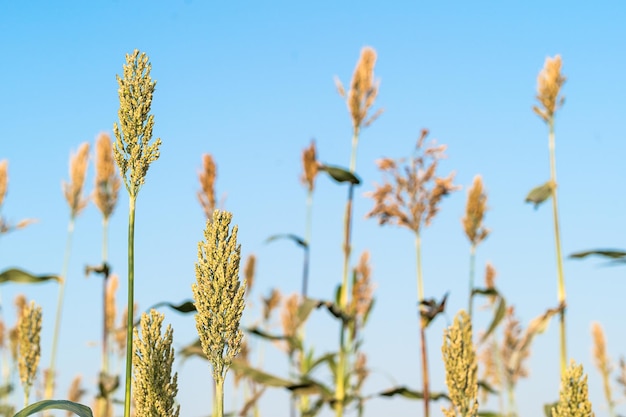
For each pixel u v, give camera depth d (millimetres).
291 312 14297
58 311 13781
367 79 12109
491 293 10992
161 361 4664
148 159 4488
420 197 10695
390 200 10711
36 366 7715
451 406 6684
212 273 4359
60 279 13477
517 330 14734
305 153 14023
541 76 10734
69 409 4684
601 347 15289
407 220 10664
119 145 4477
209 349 4332
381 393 11242
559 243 10109
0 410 13945
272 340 13375
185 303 6824
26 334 7734
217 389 4332
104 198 13875
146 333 4668
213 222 4402
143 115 4508
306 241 13750
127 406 4293
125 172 4484
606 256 9492
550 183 10297
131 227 4441
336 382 11695
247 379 14695
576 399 6191
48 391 13719
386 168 10719
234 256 4379
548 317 9828
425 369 10320
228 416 14125
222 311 4352
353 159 12094
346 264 12031
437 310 10156
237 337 4375
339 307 11914
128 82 4516
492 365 15219
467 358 6715
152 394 4605
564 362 9633
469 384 6680
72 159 14391
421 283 10586
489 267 14680
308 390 11562
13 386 14156
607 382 15203
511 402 14891
